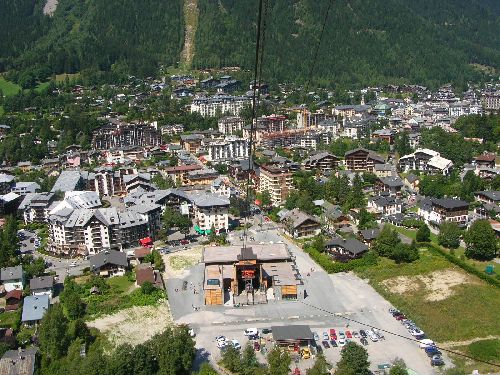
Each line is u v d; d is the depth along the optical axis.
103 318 154.50
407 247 189.75
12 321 150.38
